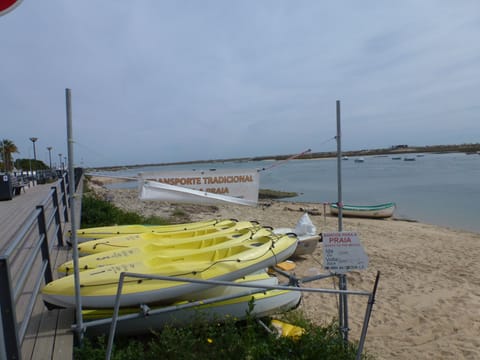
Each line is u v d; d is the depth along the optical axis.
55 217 6.31
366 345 4.70
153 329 3.96
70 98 2.98
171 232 6.28
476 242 11.43
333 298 6.23
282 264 7.79
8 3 2.25
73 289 3.66
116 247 5.55
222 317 4.04
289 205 21.39
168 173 5.08
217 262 4.23
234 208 18.66
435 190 29.86
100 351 3.23
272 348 3.54
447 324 5.31
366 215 17.34
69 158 3.03
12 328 2.31
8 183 13.13
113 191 31.25
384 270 8.03
